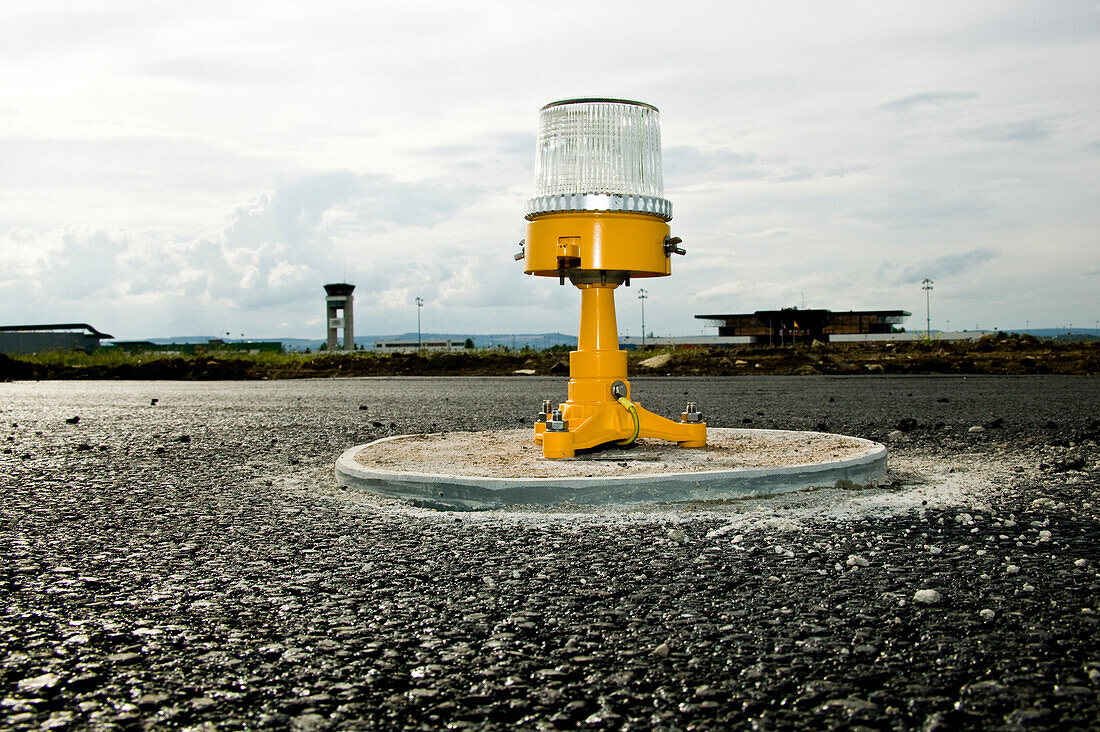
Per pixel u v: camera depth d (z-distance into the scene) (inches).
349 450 315.3
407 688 115.8
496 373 1344.7
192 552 189.8
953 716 105.3
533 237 298.8
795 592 154.9
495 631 136.9
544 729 103.7
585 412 297.3
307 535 204.8
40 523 220.8
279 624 141.6
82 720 107.5
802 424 452.1
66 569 176.4
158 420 529.7
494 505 235.0
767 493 243.0
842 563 173.8
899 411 526.0
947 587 156.6
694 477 236.1
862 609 144.9
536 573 169.3
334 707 110.3
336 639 134.4
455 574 169.6
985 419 465.4
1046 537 192.5
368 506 239.1
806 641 130.5
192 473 305.3
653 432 301.9
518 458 284.4
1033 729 101.9
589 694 113.1
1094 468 290.5
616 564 175.0
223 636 136.3
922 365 1122.7
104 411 617.3
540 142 301.7
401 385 1031.0
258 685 117.4
